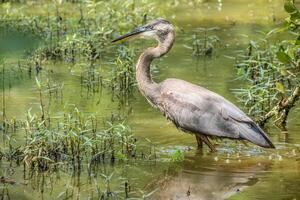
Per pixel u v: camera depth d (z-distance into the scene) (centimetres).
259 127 1345
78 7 2486
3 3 2523
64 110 1460
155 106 1430
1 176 1220
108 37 2098
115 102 1627
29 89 1698
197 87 1402
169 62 1920
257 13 2434
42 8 2492
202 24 2298
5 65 1892
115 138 1373
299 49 1595
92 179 1222
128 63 1744
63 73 1830
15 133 1404
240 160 1320
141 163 1291
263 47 1989
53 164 1259
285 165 1296
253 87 1577
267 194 1167
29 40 2138
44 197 1152
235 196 1162
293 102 1471
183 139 1420
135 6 2372
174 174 1249
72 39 1953
